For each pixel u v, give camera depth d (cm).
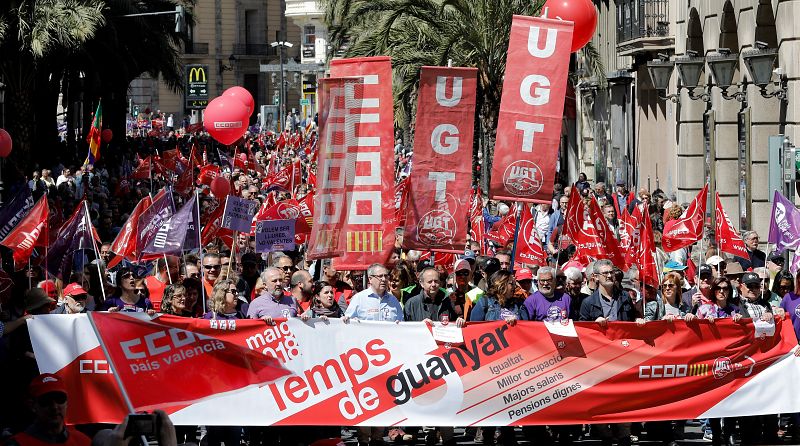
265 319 2617
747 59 4816
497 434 3031
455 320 2944
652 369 2745
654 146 8375
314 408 2647
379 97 2947
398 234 4025
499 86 7544
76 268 3559
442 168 3017
